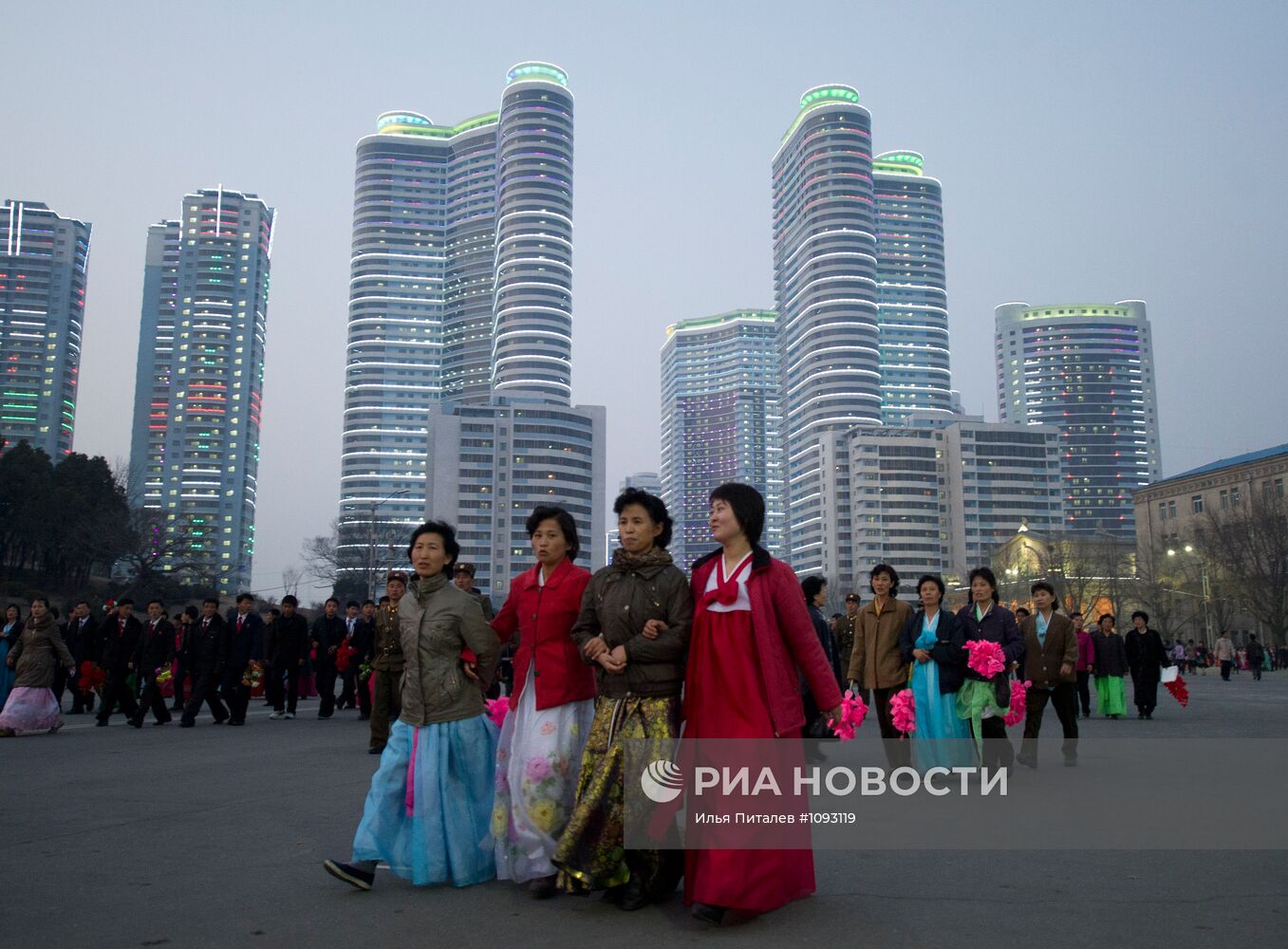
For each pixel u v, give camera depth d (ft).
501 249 641.81
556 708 16.39
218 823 22.08
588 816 14.85
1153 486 308.81
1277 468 264.93
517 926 13.88
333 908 14.82
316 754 36.73
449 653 16.76
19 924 13.83
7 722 44.04
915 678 30.07
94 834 20.68
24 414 633.61
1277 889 15.89
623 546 15.94
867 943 12.98
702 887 13.79
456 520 492.54
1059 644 34.45
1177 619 240.12
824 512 545.85
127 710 51.31
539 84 654.12
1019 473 520.83
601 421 533.96
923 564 513.45
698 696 14.75
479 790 16.80
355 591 305.53
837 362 639.76
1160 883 16.38
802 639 15.05
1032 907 14.82
